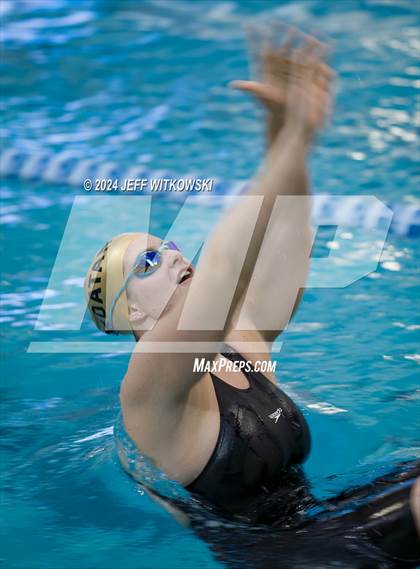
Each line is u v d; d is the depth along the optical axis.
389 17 29.11
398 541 8.80
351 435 11.70
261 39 8.09
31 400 12.90
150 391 9.11
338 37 27.70
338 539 8.99
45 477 10.89
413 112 23.34
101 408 12.53
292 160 8.05
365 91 24.50
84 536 9.80
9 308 15.72
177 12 30.17
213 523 9.55
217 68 26.06
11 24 29.34
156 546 9.53
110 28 28.97
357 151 21.53
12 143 22.55
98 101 24.66
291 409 10.17
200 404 9.50
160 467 9.72
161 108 24.12
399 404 12.57
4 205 20.19
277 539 9.22
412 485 9.16
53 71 26.38
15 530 9.90
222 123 23.28
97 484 10.55
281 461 9.73
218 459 9.43
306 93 7.87
